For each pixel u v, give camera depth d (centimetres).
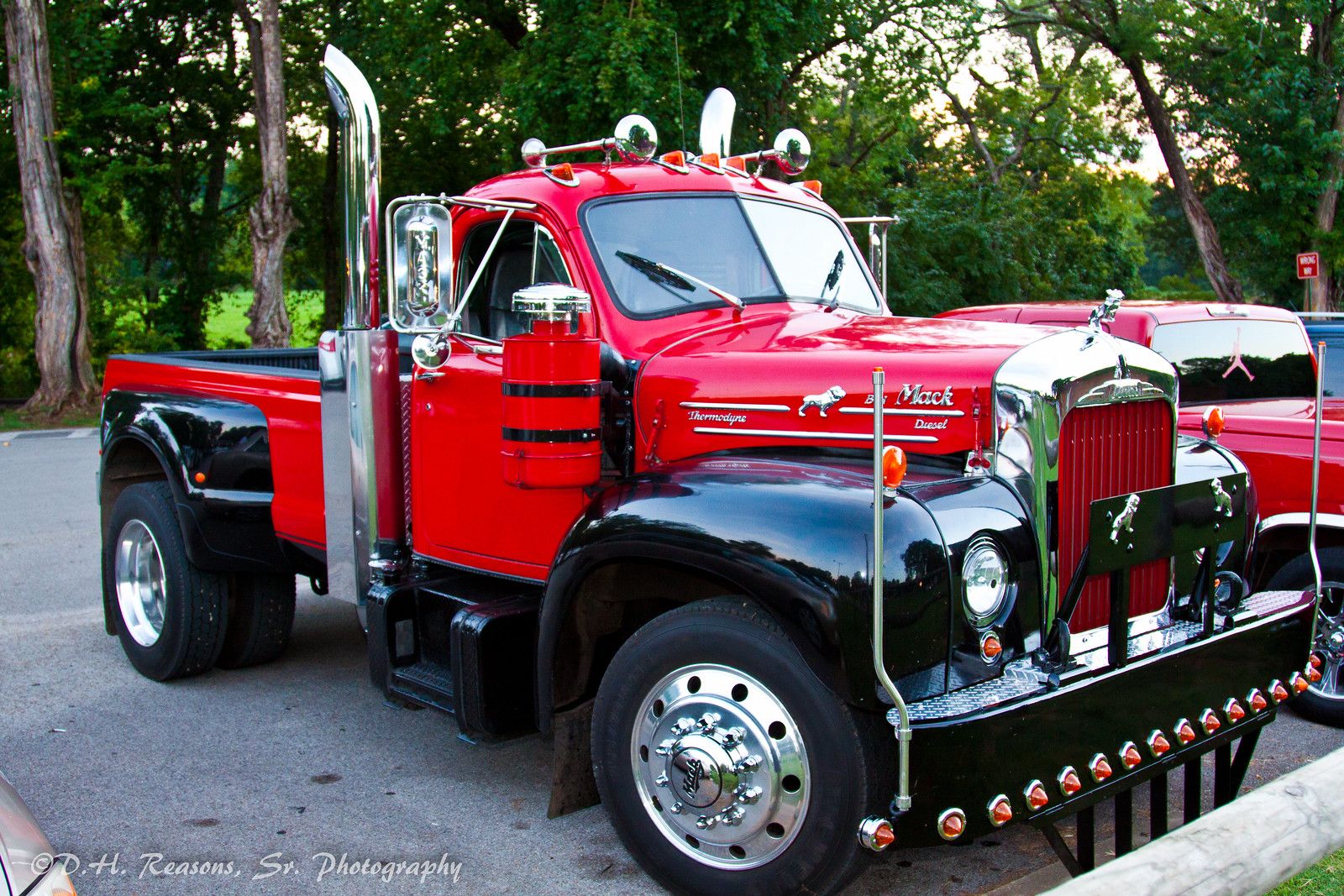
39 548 813
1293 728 461
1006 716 261
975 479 297
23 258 2531
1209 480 326
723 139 459
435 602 392
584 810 382
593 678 338
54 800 389
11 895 217
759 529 279
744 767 287
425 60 2028
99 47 2081
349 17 2434
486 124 2353
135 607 533
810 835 275
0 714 478
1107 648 297
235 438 485
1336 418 492
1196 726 309
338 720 472
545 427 324
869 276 451
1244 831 254
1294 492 472
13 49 1795
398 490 410
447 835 363
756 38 1655
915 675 267
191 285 2822
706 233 401
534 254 387
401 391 412
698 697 295
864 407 313
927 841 260
